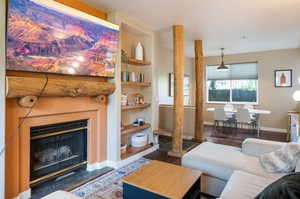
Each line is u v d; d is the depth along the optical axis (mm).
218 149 2535
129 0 2574
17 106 1943
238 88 6570
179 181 1643
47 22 2029
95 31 2545
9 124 1887
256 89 6270
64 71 2246
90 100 2738
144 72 3904
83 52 2428
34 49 1953
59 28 2145
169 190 1498
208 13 3027
